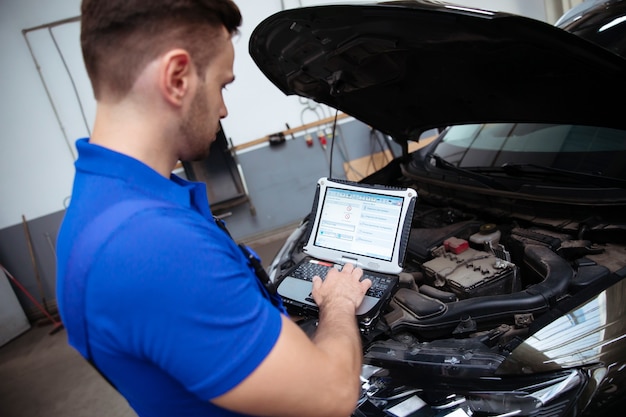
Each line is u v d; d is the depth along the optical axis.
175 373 0.52
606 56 1.05
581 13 1.75
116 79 0.55
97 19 0.53
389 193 1.33
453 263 1.47
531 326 1.12
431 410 1.02
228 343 0.52
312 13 1.20
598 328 1.06
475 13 0.99
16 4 3.57
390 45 1.27
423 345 1.17
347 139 4.36
